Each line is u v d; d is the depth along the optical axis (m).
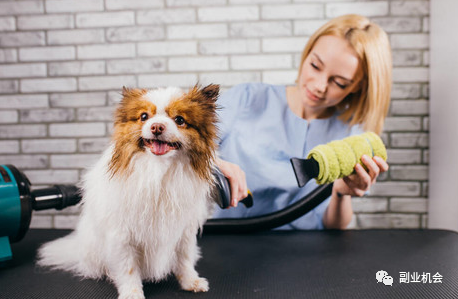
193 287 0.91
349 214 1.67
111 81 1.88
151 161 0.78
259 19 1.81
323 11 1.79
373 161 1.26
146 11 1.84
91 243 0.96
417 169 1.83
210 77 1.85
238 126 1.67
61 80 1.89
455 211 1.59
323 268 1.06
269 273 1.03
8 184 1.08
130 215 0.82
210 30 1.83
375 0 1.77
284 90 1.72
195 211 0.89
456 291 0.89
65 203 1.18
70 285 0.96
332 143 1.26
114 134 0.83
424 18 1.77
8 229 1.08
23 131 1.92
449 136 1.62
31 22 1.87
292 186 1.65
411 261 1.10
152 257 0.89
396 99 1.81
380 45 1.52
